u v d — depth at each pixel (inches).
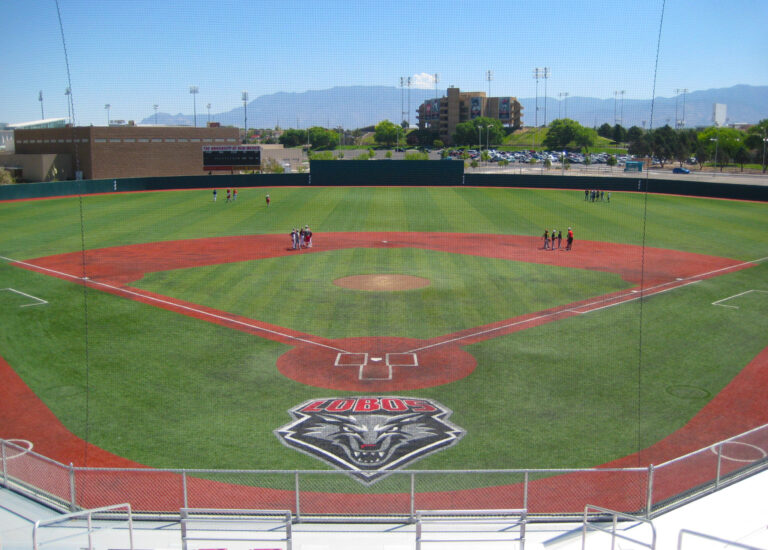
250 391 874.8
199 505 594.2
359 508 590.2
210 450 713.6
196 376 928.3
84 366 968.3
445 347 1047.0
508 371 945.5
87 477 645.9
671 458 695.1
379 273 1585.9
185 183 3676.2
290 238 2119.8
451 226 2377.0
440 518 531.2
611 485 629.0
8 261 1728.6
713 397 856.3
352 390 877.8
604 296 1364.4
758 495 555.5
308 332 1124.5
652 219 2541.8
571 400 845.8
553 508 585.9
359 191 3543.3
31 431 765.3
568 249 1920.5
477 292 1398.9
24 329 1140.5
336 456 697.6
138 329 1141.7
